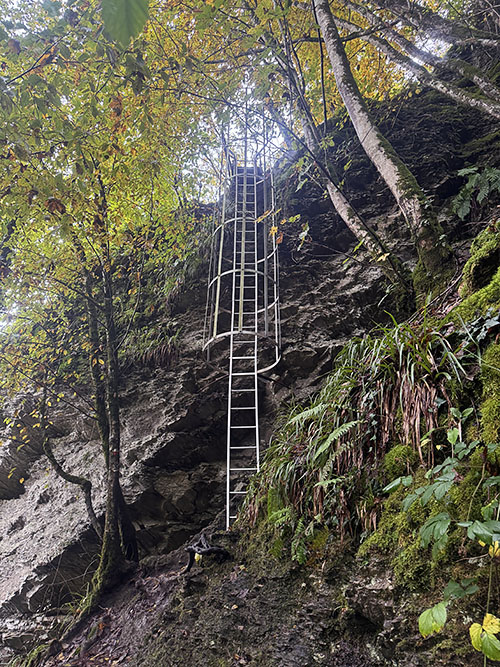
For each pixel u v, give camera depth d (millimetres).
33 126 3447
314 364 5410
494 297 2559
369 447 2752
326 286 5980
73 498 5473
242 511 3988
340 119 7352
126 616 3854
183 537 4930
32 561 5043
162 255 7113
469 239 4887
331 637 2316
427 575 2023
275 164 7855
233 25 4820
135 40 3393
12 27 3213
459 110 6812
